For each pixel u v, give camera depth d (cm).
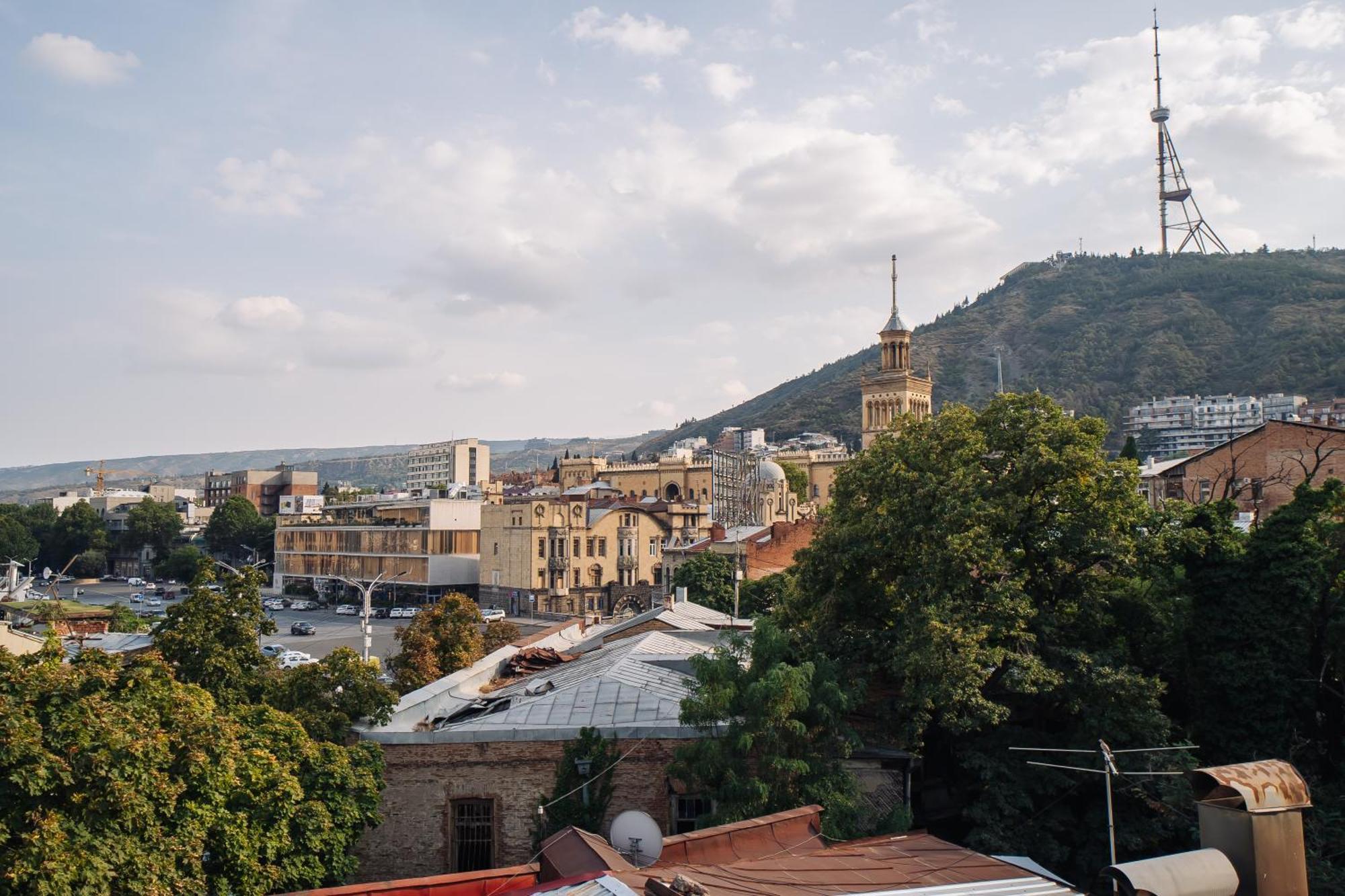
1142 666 3725
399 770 2880
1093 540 3400
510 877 2116
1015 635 3259
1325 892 2886
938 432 3812
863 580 3775
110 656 2259
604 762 2809
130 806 1852
